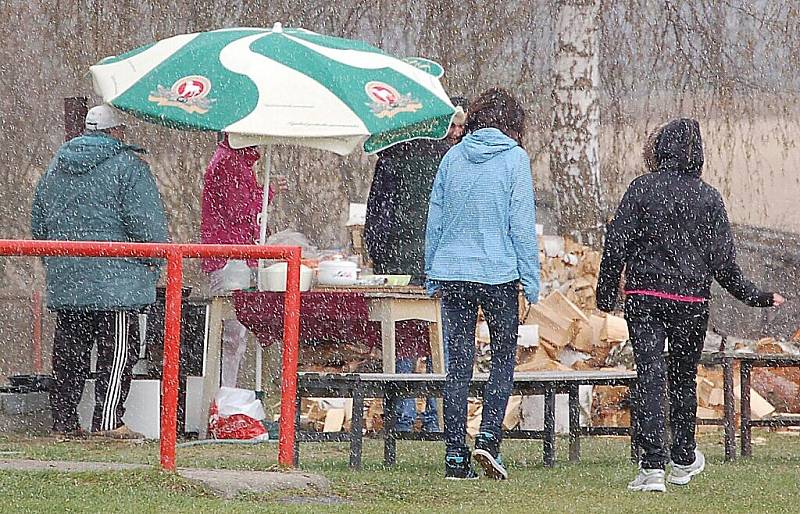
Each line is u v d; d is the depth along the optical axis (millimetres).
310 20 57000
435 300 29562
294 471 20953
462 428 23266
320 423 34000
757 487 22672
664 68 55219
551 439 25672
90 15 57375
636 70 55281
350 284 30000
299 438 24969
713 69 55156
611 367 35375
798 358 28109
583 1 46875
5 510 16922
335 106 28453
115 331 29609
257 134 27906
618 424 33906
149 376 31719
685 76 55219
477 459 22891
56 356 29609
